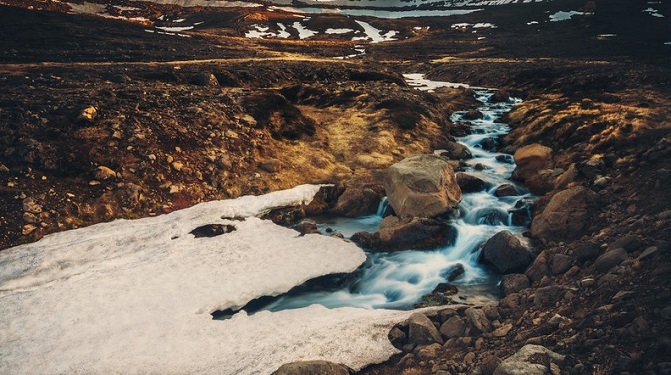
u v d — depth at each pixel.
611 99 34.12
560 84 45.94
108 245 18.14
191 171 23.91
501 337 11.79
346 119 34.31
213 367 11.80
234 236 19.64
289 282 16.58
